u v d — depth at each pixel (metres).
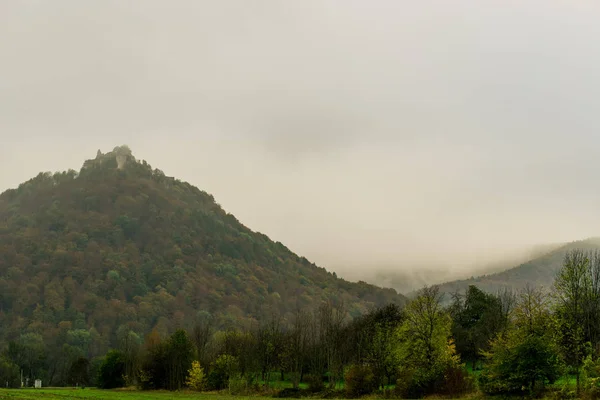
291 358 121.62
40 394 95.12
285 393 101.50
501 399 72.56
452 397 79.81
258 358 120.81
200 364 129.38
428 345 89.38
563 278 79.44
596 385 64.88
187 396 99.62
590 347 72.38
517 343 73.75
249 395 103.38
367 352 110.94
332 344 114.12
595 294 81.88
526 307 78.56
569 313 76.69
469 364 117.19
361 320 146.88
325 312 145.38
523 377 70.56
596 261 87.62
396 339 99.69
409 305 96.56
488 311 121.56
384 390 91.25
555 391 69.44
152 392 117.19
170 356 129.38
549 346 71.12
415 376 85.69
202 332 178.38
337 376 109.06
